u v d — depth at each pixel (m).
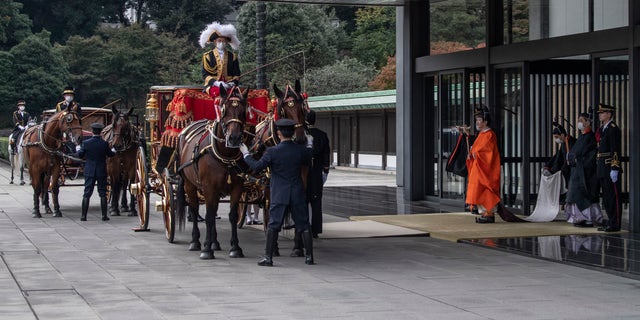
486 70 18.44
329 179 31.50
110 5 62.25
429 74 20.94
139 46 53.38
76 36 54.59
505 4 18.31
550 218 16.53
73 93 18.75
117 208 18.72
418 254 12.70
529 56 17.11
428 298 9.45
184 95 13.67
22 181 28.88
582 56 17.95
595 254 12.44
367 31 52.66
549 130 18.08
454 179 19.97
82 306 9.07
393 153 35.34
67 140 18.11
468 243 13.76
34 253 12.90
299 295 9.63
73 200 22.66
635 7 14.57
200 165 12.23
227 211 19.55
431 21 20.95
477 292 9.78
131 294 9.72
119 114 18.23
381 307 8.99
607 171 14.84
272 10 47.62
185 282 10.47
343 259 12.26
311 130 13.56
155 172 15.21
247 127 12.59
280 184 11.66
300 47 46.62
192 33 58.59
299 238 12.55
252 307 9.01
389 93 34.19
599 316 8.55
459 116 19.78
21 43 54.00
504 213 16.41
